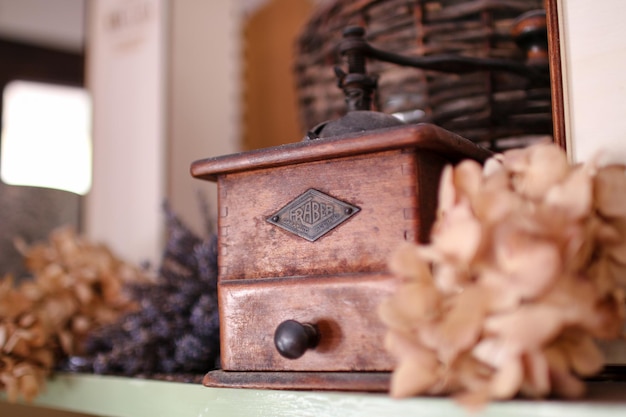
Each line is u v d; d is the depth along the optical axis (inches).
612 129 19.3
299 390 19.0
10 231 39.4
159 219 41.3
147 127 42.9
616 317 15.5
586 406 15.1
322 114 29.4
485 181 16.7
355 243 18.7
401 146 18.2
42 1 61.9
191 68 44.4
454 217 15.6
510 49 25.2
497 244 15.0
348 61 22.5
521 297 14.7
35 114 62.9
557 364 14.9
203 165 20.7
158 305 27.3
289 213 19.7
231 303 20.3
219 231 20.8
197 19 45.4
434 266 16.6
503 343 14.6
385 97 26.1
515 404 15.8
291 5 57.4
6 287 28.6
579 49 19.9
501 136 24.7
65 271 32.8
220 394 20.6
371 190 18.6
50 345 28.8
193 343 25.1
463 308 14.8
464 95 24.8
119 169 43.7
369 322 18.4
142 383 23.8
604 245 16.1
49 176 63.1
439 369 15.4
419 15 25.4
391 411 17.4
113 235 43.1
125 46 44.7
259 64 58.4
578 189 15.6
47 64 61.5
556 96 20.0
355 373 18.3
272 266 19.9
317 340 18.8
